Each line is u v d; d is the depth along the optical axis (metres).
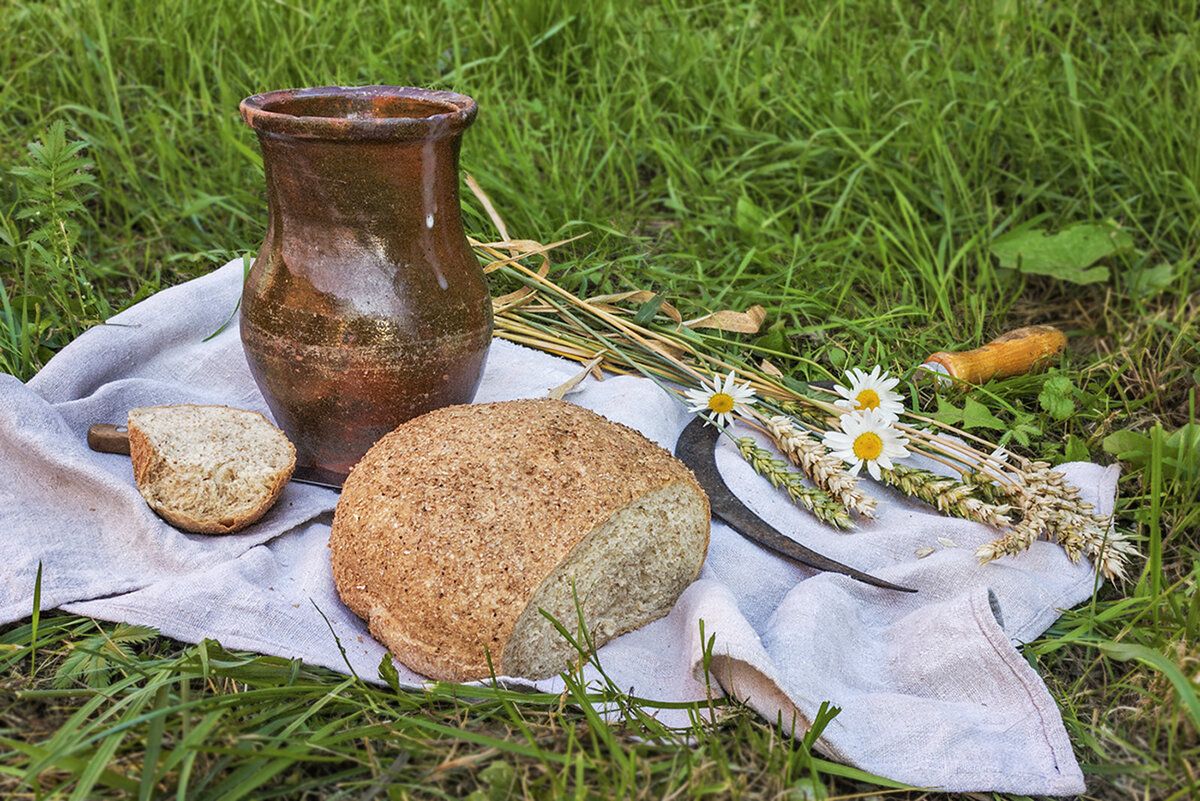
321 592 0.84
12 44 1.33
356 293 0.87
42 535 0.86
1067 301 1.21
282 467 0.88
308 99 0.90
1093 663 0.84
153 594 0.81
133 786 0.70
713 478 0.95
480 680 0.78
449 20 1.42
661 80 1.35
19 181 1.15
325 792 0.74
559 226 1.22
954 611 0.82
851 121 1.33
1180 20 1.45
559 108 1.36
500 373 1.04
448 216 0.89
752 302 1.18
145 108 1.32
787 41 1.47
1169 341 1.13
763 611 0.87
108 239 1.18
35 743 0.74
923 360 1.12
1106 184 1.28
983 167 1.31
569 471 0.81
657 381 1.03
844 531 0.93
